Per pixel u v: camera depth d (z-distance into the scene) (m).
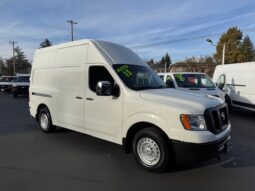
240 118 10.83
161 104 4.60
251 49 64.19
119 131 5.27
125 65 5.68
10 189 4.07
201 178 4.53
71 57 6.50
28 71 85.69
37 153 5.86
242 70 11.62
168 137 4.49
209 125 4.44
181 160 4.41
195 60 65.56
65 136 7.38
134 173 4.73
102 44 5.92
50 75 7.35
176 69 60.72
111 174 4.69
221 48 55.12
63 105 6.81
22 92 21.41
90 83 5.91
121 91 5.22
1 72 86.00
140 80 5.58
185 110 4.36
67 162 5.29
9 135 7.54
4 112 12.39
